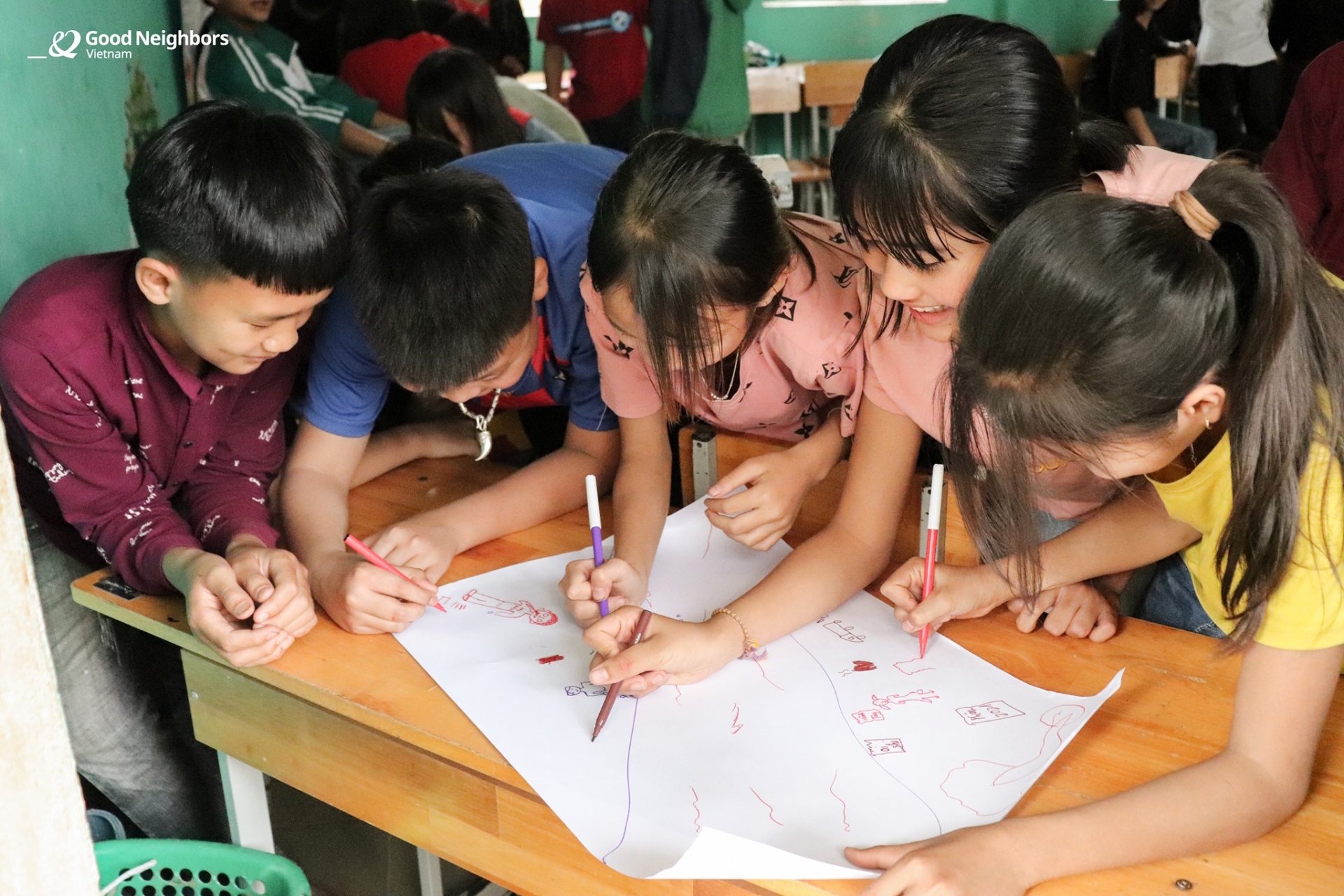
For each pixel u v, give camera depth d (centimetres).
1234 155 81
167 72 225
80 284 120
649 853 79
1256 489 73
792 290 116
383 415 174
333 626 111
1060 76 93
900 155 88
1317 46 391
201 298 109
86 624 155
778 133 496
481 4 401
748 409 129
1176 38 432
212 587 108
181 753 168
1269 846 77
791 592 106
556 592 115
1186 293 68
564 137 320
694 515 127
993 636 103
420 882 145
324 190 109
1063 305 68
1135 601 127
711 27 380
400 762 99
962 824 79
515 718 94
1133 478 107
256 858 108
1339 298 75
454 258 108
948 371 86
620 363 122
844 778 85
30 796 52
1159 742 87
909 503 118
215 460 134
